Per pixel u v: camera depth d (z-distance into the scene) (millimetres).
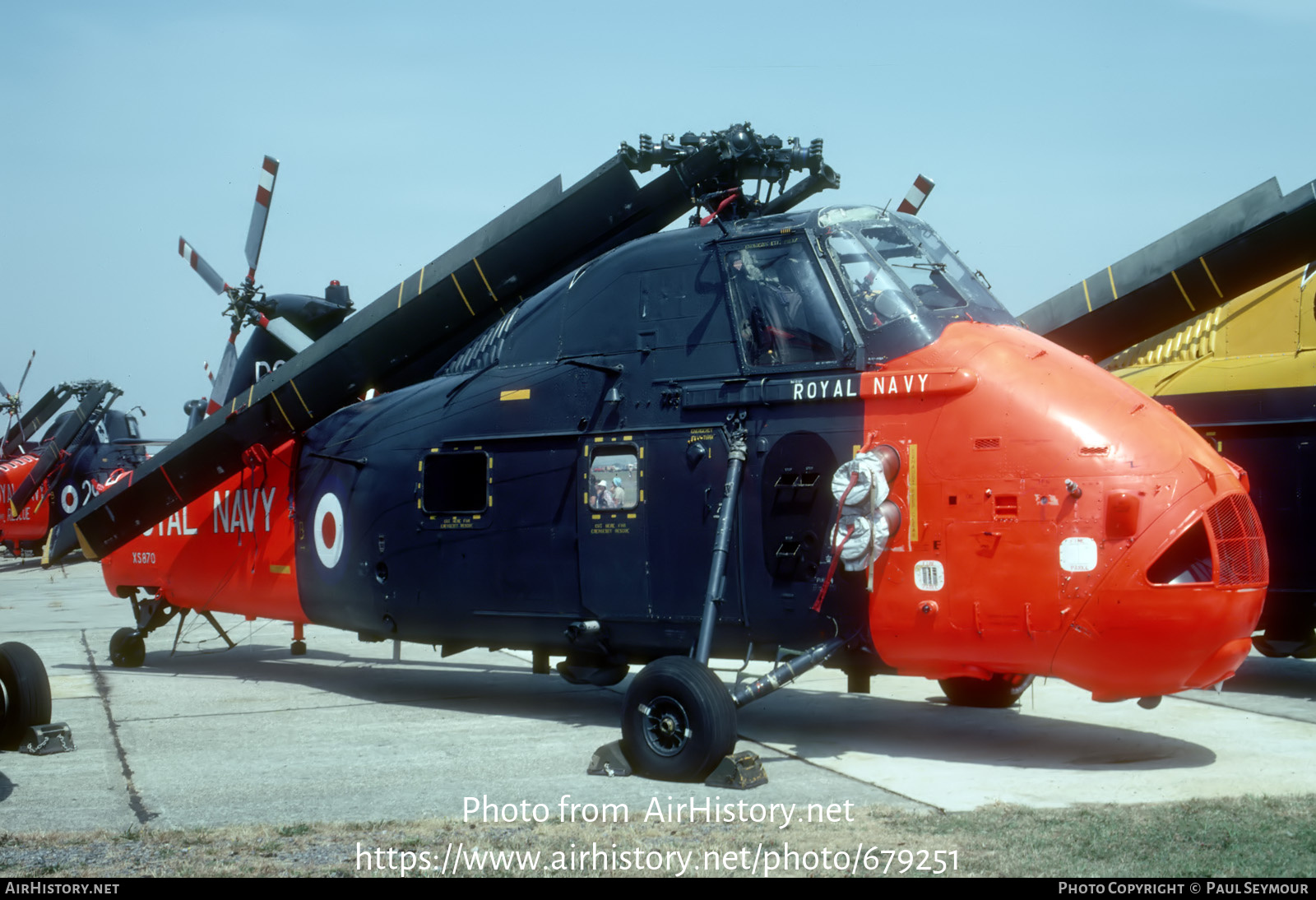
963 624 7250
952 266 8508
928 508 7387
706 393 8273
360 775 7520
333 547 10719
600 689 11203
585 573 8766
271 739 8758
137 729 9180
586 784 7215
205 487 11773
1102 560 6898
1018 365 7461
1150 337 10672
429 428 9953
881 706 9883
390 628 10234
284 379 10930
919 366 7555
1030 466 7125
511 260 10062
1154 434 7086
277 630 16531
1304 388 10289
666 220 10016
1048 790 6840
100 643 15094
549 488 9055
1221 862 5262
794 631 7922
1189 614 6793
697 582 8242
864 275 7992
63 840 5957
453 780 7367
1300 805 6301
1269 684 10961
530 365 9461
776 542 7914
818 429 7820
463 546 9555
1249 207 9742
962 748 8117
